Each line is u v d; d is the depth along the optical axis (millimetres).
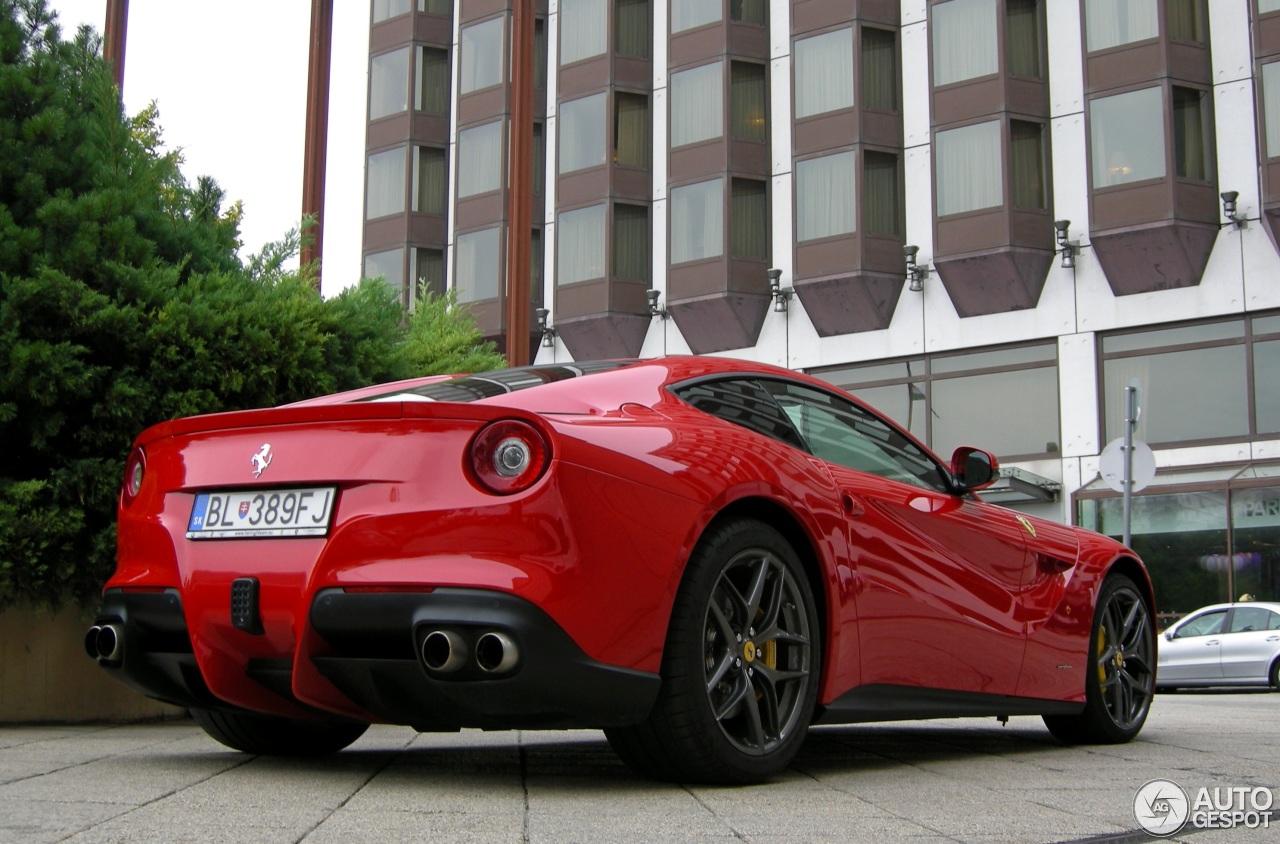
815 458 3645
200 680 3293
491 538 2789
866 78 22062
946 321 21219
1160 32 19750
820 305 22031
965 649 3928
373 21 28672
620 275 24125
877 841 2371
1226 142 19484
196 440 3307
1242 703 10352
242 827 2400
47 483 4832
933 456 4254
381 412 2992
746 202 23172
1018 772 3631
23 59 5453
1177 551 18891
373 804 2732
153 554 3271
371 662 2861
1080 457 19906
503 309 25812
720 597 3127
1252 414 18812
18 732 4582
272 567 3016
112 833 2312
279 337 5305
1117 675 4727
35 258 4934
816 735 4941
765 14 23797
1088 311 20125
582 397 3221
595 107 24734
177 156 7234
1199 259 19312
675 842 2312
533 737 4711
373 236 27891
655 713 2975
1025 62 20938
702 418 3408
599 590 2824
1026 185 20641
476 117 26906
